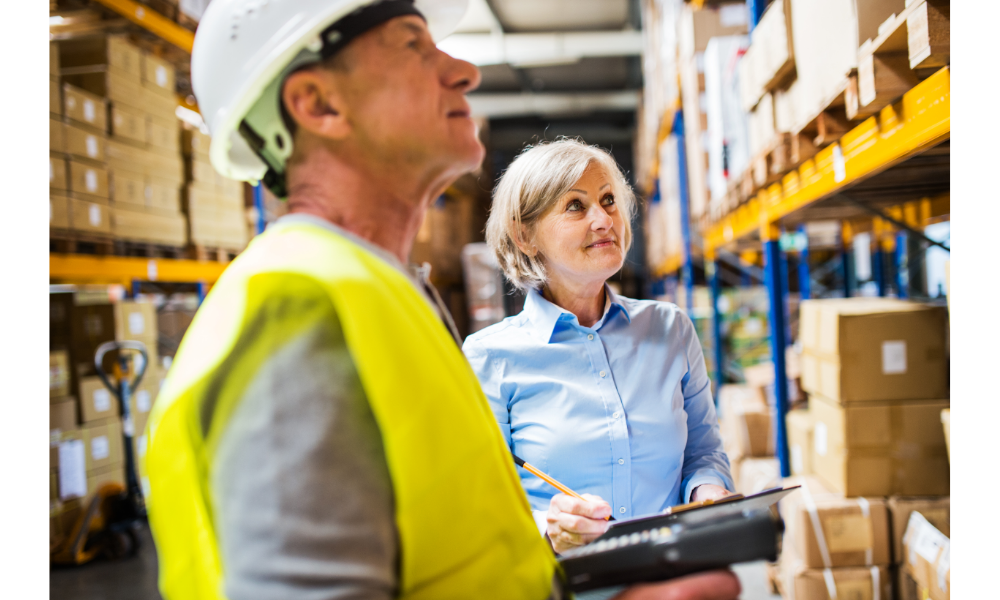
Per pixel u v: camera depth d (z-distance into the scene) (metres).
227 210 5.52
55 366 4.03
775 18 2.28
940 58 1.29
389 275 0.65
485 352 1.62
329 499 0.50
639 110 11.62
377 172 0.70
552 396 1.56
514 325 1.68
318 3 0.65
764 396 3.72
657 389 1.56
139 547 4.20
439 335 0.67
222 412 0.53
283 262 0.57
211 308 0.58
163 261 4.79
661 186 8.04
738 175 3.19
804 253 5.43
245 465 0.50
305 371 0.52
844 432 2.42
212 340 0.55
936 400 2.36
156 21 4.40
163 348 5.92
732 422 3.79
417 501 0.54
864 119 1.83
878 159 1.72
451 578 0.57
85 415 4.21
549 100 12.84
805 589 2.41
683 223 5.77
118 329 4.49
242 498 0.49
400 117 0.68
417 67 0.70
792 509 2.52
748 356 5.45
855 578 2.37
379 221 0.71
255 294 0.55
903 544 2.32
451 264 11.46
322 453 0.50
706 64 3.93
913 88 1.50
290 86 0.67
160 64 4.70
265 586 0.47
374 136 0.68
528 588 0.64
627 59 12.08
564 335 1.60
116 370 4.12
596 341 1.58
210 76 0.70
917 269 4.71
